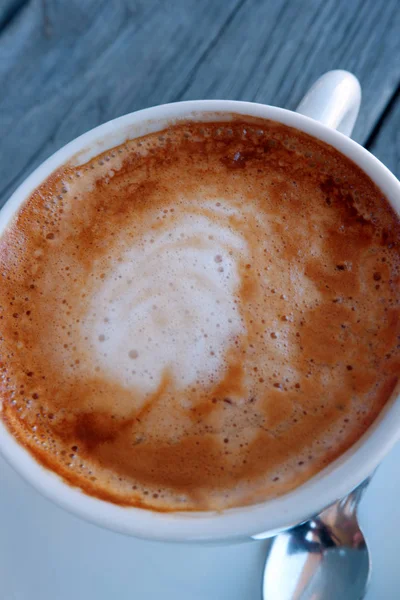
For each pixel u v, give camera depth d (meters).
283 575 0.24
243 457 0.23
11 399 0.23
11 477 0.25
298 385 0.23
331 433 0.22
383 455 0.21
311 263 0.24
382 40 0.30
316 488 0.21
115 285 0.24
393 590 0.24
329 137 0.24
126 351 0.24
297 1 0.31
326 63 0.30
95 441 0.23
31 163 0.30
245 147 0.25
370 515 0.24
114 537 0.24
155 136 0.25
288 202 0.24
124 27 0.31
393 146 0.29
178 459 0.23
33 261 0.24
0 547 0.24
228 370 0.23
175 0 0.31
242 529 0.21
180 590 0.24
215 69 0.30
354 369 0.23
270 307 0.24
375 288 0.23
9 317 0.24
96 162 0.25
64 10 0.31
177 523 0.21
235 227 0.24
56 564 0.24
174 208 0.25
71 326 0.24
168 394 0.23
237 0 0.31
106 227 0.24
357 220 0.24
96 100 0.30
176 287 0.24
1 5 0.31
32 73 0.30
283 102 0.30
